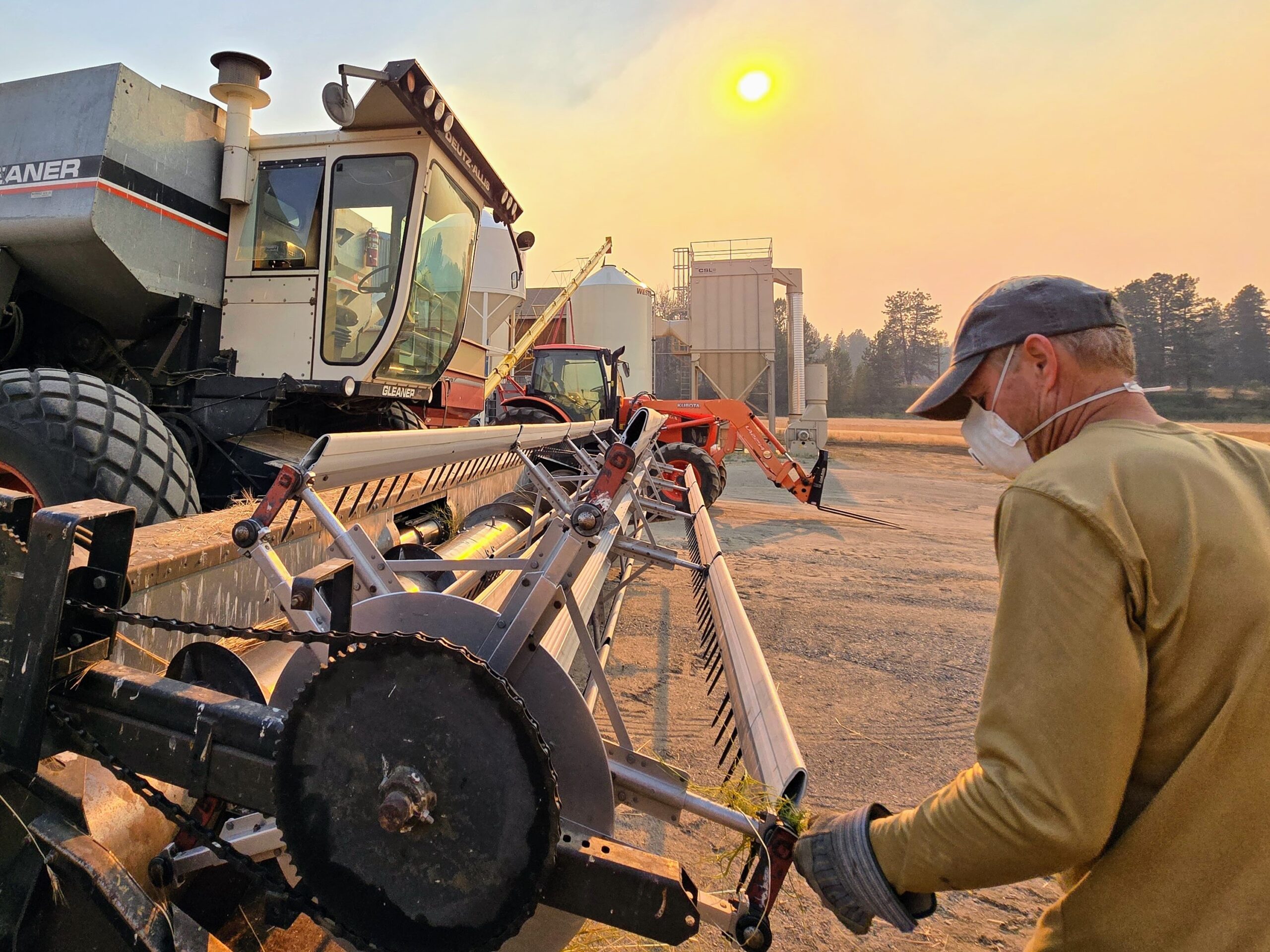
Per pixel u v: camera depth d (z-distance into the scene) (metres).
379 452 1.36
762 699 1.56
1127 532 0.84
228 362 4.13
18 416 2.47
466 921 0.96
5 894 1.08
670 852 2.27
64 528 1.06
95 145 3.42
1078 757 0.80
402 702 0.97
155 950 1.02
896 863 0.97
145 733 1.09
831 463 20.56
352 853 0.99
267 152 4.18
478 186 5.00
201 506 3.77
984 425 1.21
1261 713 0.82
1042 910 2.11
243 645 2.08
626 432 1.99
